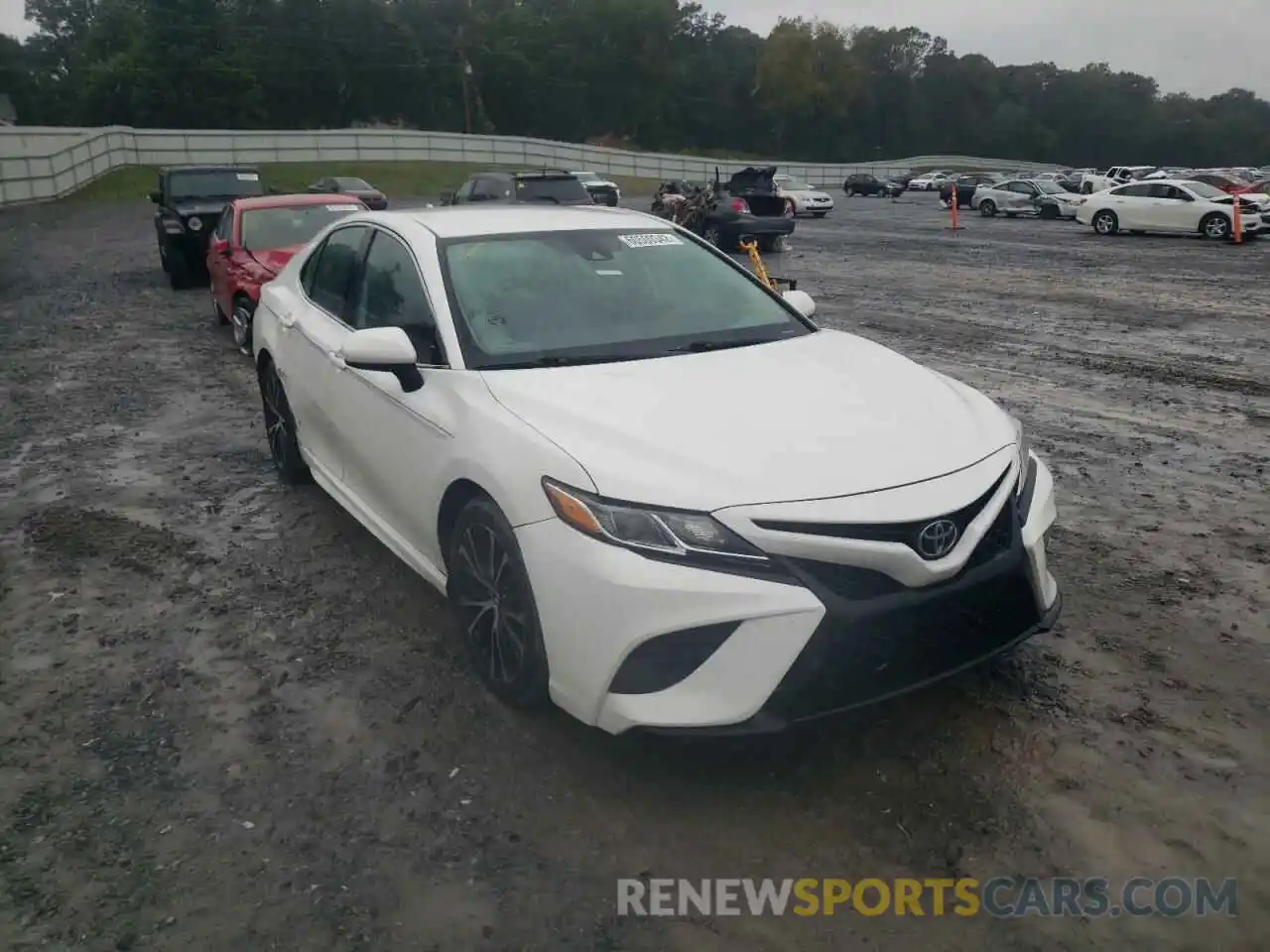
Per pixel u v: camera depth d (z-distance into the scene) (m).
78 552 5.19
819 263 19.62
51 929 2.68
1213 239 25.28
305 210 11.21
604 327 4.13
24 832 3.05
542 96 95.81
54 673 3.99
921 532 3.00
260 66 80.50
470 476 3.53
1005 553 3.23
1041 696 3.69
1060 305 13.52
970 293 14.91
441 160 59.06
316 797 3.20
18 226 28.72
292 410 5.57
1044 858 2.90
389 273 4.61
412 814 3.11
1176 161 124.50
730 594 2.89
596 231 4.70
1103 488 6.03
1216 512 5.62
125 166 47.19
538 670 3.34
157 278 17.09
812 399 3.53
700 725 2.94
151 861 2.93
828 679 2.95
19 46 94.38
